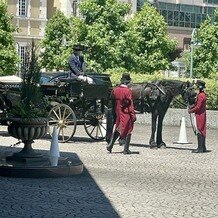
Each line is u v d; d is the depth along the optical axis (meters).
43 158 17.88
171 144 25.91
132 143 25.58
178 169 18.77
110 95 23.77
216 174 18.03
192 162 20.36
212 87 37.22
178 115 35.84
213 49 71.06
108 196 14.27
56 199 13.75
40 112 17.75
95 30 57.47
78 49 25.69
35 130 17.59
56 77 26.45
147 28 66.88
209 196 14.66
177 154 22.34
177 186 15.88
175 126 35.84
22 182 15.80
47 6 71.81
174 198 14.30
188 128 35.03
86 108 25.52
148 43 66.81
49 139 25.88
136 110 23.78
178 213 12.72
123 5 58.78
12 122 17.73
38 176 16.53
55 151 17.17
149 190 15.21
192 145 25.78
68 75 25.95
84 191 14.80
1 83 26.48
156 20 67.12
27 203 13.23
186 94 23.36
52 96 25.47
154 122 23.67
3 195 14.04
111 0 58.28
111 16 58.12
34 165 16.98
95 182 16.09
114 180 16.50
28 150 17.81
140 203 13.61
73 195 14.27
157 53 66.94
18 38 67.50
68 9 72.19
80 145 24.31
